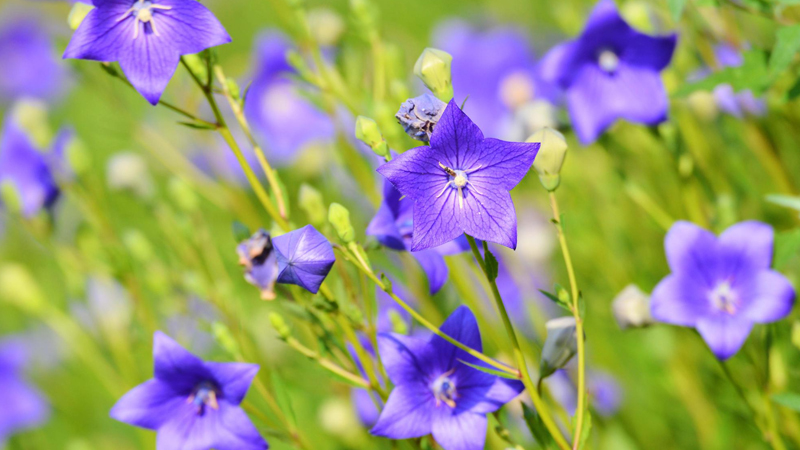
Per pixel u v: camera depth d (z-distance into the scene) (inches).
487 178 30.9
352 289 35.4
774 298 33.9
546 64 39.0
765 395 35.5
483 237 30.8
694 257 34.4
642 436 41.8
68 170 42.4
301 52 41.9
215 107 33.4
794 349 38.1
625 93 38.8
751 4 36.4
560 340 33.0
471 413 32.1
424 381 32.4
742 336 33.9
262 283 33.2
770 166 40.3
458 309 32.2
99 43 31.5
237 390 32.4
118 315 42.2
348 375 34.2
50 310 42.9
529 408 32.9
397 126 36.5
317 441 42.0
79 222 43.3
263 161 33.8
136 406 32.7
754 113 40.0
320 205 35.3
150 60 31.5
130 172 43.7
